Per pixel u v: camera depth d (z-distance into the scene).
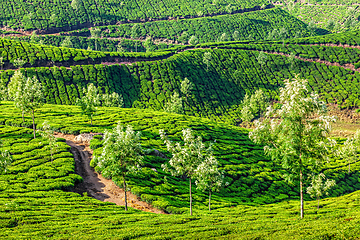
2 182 58.06
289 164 34.09
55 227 37.06
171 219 44.53
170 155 95.19
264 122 35.25
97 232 35.69
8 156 50.66
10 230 35.25
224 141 122.12
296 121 32.75
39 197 53.16
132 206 59.22
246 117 180.12
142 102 199.75
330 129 32.03
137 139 46.62
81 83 194.38
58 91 182.75
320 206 69.75
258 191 89.06
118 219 43.00
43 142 81.31
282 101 35.25
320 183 63.75
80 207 50.28
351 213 37.25
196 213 55.50
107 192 63.97
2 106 126.62
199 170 48.09
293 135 32.72
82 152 83.69
